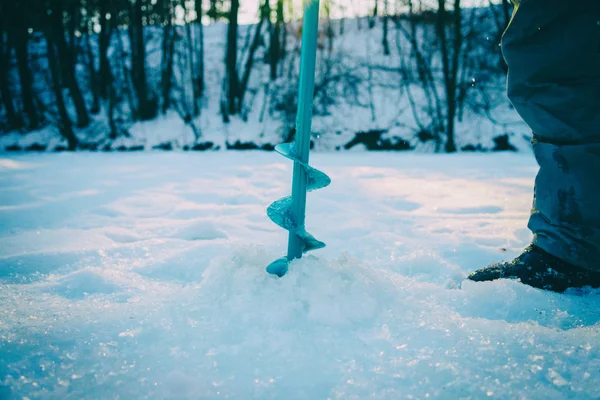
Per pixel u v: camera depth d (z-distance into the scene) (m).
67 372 0.83
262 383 0.80
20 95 12.59
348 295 1.07
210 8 13.29
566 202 1.29
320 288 1.08
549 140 1.32
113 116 12.48
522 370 0.83
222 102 12.41
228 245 1.74
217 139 11.89
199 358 0.88
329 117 12.24
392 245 1.82
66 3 11.90
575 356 0.88
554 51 1.23
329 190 3.58
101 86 12.86
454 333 0.98
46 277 1.44
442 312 1.11
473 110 11.89
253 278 1.13
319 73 12.89
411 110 12.20
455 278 1.43
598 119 1.22
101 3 12.27
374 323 1.04
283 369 0.84
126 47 14.09
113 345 0.93
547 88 1.27
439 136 11.66
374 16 13.99
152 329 0.99
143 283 1.38
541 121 1.31
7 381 0.79
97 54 13.81
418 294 1.24
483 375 0.82
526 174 5.10
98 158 7.30
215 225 2.13
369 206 2.92
